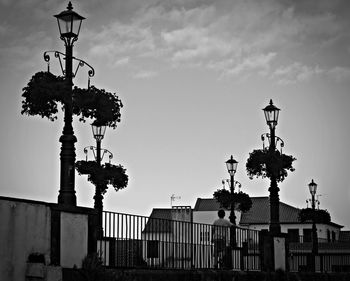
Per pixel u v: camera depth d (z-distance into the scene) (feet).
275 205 75.46
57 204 44.09
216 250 63.36
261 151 75.72
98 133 75.87
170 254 56.03
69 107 45.21
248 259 69.72
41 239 42.73
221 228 65.00
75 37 46.24
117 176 77.00
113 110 50.08
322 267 94.68
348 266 100.17
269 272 70.59
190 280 55.83
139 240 51.90
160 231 54.90
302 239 158.92
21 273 41.22
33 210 42.32
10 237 40.57
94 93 47.21
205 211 220.02
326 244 117.70
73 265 44.98
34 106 45.57
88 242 46.73
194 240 60.08
